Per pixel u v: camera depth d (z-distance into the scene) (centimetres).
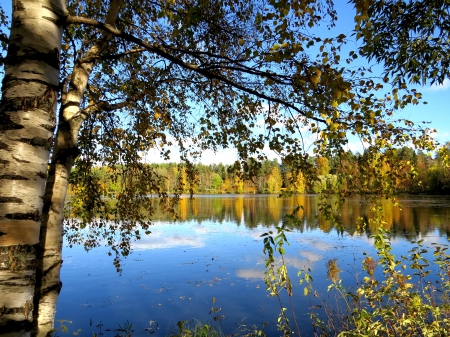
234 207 3584
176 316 668
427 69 316
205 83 368
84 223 409
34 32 155
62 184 244
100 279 923
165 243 1469
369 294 323
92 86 374
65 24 177
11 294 134
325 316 587
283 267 300
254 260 1116
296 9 194
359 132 231
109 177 431
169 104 407
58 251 234
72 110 262
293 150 285
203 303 736
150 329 607
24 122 146
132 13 350
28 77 150
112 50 372
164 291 821
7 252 135
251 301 736
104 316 674
